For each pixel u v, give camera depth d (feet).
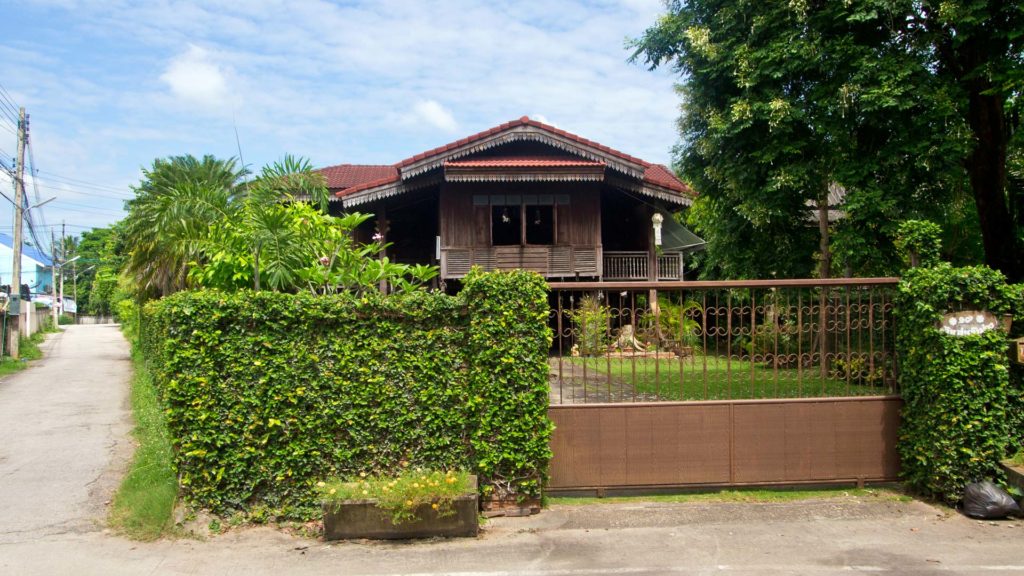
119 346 103.04
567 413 22.09
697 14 47.09
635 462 22.16
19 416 39.81
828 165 43.09
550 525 19.95
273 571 16.88
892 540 18.71
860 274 43.04
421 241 78.33
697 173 50.34
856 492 22.63
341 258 30.91
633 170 65.31
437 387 20.94
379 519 18.93
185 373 19.95
